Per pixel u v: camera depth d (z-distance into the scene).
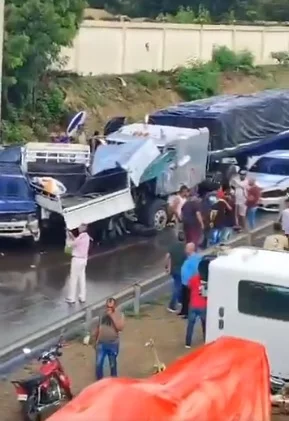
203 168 56.88
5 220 47.09
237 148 62.69
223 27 100.06
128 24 87.81
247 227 51.97
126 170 50.12
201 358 24.52
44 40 72.00
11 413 28.58
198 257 37.41
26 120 73.75
